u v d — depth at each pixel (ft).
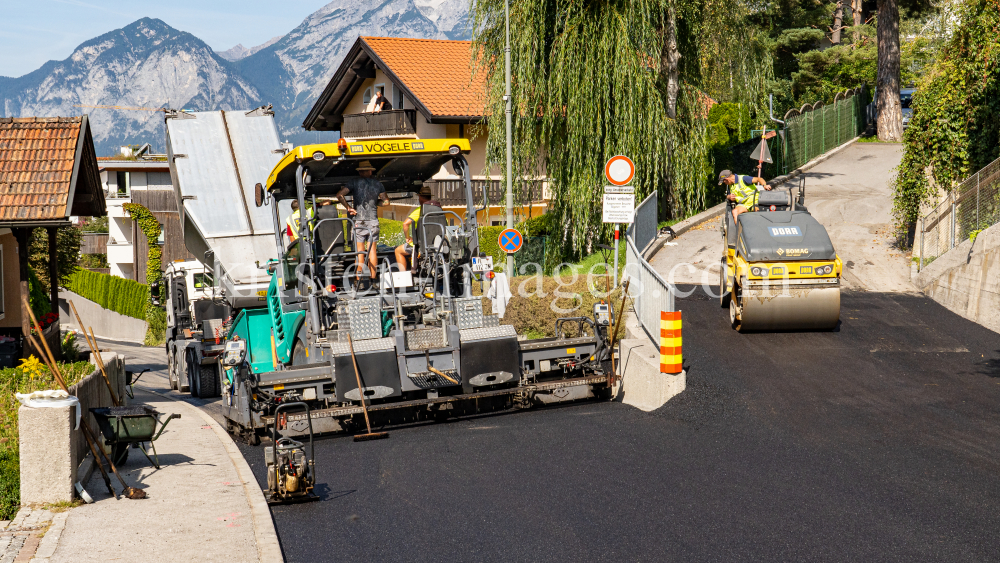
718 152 95.30
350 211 36.11
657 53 67.62
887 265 60.08
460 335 34.24
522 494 24.85
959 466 26.86
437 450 30.14
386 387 33.04
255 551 20.26
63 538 21.02
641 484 25.58
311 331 34.45
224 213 50.26
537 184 94.17
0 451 24.72
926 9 149.38
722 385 36.50
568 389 38.34
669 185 80.18
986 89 55.93
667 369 35.68
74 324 160.45
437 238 36.27
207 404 50.06
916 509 23.22
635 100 67.00
